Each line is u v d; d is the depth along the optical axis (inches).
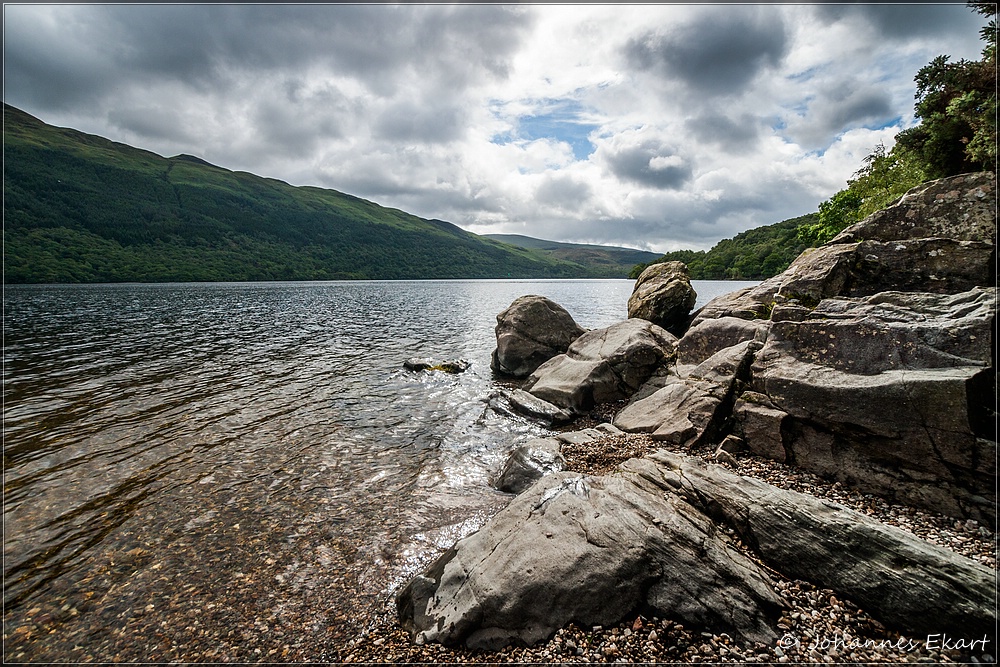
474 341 1588.3
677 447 549.0
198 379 961.5
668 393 648.4
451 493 497.0
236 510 451.8
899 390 395.2
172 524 424.2
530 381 936.3
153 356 1202.0
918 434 386.3
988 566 306.2
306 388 912.9
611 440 590.6
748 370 580.4
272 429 679.7
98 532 408.8
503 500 483.8
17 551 379.9
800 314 540.1
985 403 364.8
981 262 468.8
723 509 369.7
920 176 865.5
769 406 508.1
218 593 335.6
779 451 485.1
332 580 351.6
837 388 437.4
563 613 287.0
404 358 1254.3
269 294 4220.0
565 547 319.0
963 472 366.9
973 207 532.7
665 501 373.4
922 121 733.9
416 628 297.7
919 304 450.9
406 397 869.8
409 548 393.7
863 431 422.9
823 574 306.2
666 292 1164.5
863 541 303.3
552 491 390.9
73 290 4197.8
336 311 2669.8
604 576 296.5
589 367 807.7
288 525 427.2
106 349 1293.1
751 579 300.4
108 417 710.5
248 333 1690.5
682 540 317.4
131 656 281.4
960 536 344.8
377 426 705.0
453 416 761.6
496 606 290.5
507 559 320.2
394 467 561.6
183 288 4953.3
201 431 661.9
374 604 326.6
